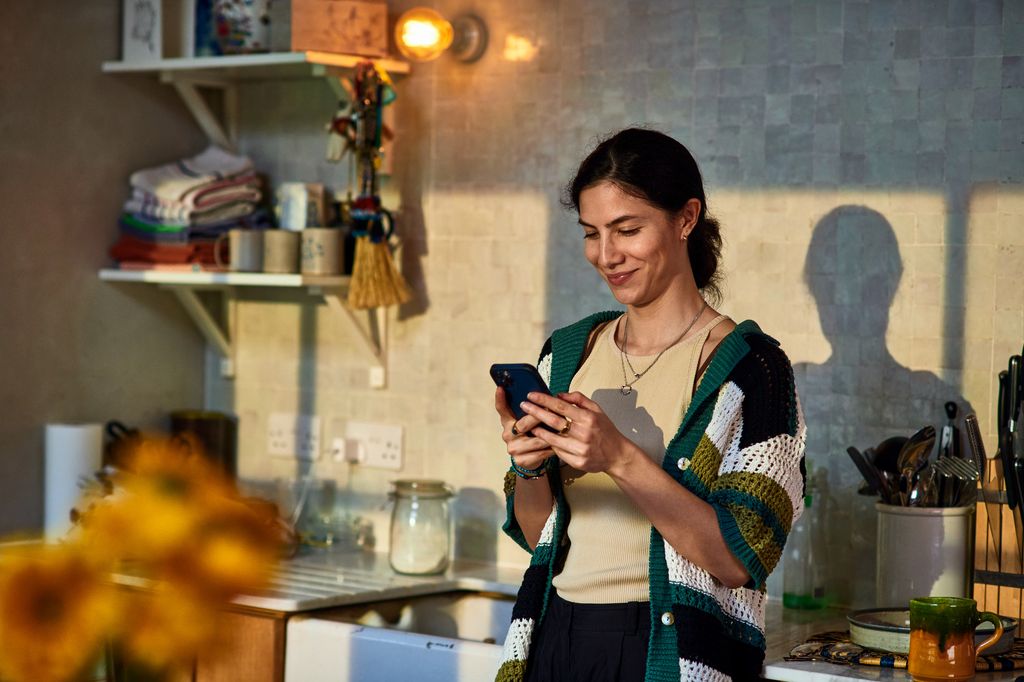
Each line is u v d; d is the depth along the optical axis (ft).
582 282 8.92
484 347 9.36
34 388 9.66
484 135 9.30
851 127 7.94
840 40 7.97
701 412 5.32
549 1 9.00
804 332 8.12
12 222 9.47
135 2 9.96
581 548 5.54
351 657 7.45
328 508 10.13
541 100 9.06
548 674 5.46
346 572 8.85
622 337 5.79
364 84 9.11
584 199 5.42
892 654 6.50
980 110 7.54
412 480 9.12
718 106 8.38
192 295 10.37
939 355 7.69
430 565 8.80
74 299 9.91
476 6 9.30
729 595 5.45
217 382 10.78
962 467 7.12
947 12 7.62
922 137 7.72
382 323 9.81
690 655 5.16
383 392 9.86
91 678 2.93
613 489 5.50
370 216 9.10
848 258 7.97
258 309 10.52
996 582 7.14
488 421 9.35
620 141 5.38
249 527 3.06
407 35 8.95
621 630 5.34
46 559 2.89
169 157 10.54
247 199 10.05
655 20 8.59
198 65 9.53
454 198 9.45
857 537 7.96
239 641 7.86
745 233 8.30
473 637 8.68
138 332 10.37
